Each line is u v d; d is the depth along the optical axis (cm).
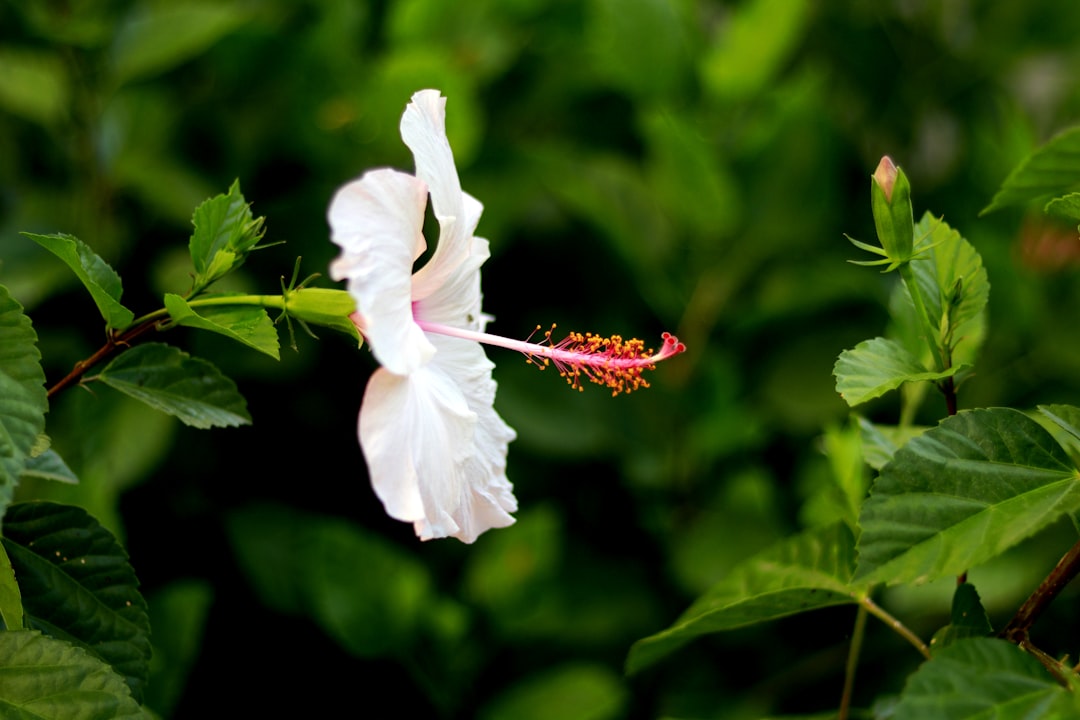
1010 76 192
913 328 115
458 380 113
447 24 164
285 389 148
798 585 113
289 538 139
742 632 144
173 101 157
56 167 154
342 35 154
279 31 151
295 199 149
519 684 137
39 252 142
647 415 156
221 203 111
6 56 147
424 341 109
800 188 162
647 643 113
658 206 162
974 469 106
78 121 145
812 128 160
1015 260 162
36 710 105
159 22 146
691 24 171
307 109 156
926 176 184
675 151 150
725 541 144
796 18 155
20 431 103
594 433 152
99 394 135
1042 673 103
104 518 128
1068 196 108
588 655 145
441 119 111
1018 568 132
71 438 134
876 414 153
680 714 138
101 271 110
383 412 107
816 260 163
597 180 159
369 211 107
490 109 172
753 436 153
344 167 157
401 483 107
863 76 183
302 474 151
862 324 159
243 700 144
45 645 106
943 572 104
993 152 163
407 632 136
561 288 164
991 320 153
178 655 130
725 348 162
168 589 132
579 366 114
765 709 138
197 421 111
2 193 151
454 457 110
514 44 170
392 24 162
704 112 167
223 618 145
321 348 147
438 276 112
